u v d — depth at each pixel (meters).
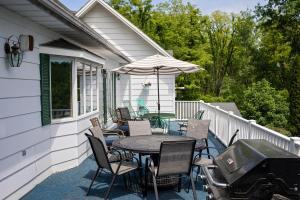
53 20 5.29
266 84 20.61
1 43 4.31
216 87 36.78
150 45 14.50
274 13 25.22
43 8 4.42
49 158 6.03
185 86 27.33
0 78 4.28
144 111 13.81
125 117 11.27
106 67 11.23
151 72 9.47
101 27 14.59
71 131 6.55
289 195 2.72
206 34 35.47
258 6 26.09
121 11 28.27
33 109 5.34
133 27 14.10
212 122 11.18
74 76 6.56
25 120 5.03
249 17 33.78
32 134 5.28
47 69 5.84
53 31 6.37
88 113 7.70
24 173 4.98
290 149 4.04
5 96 4.40
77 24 5.68
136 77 14.53
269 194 2.71
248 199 2.74
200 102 15.23
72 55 6.21
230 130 8.17
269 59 29.91
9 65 4.52
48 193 5.05
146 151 4.69
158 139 5.74
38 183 5.51
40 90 5.64
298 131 19.62
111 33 14.60
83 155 7.23
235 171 2.89
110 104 11.91
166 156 4.45
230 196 2.77
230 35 37.19
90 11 14.53
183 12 31.42
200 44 28.81
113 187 5.37
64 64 6.36
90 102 8.06
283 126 19.67
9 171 4.51
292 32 25.00
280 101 20.23
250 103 20.20
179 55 26.94
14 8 4.44
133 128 6.82
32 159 5.28
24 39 4.79
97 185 5.48
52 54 5.89
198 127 6.96
